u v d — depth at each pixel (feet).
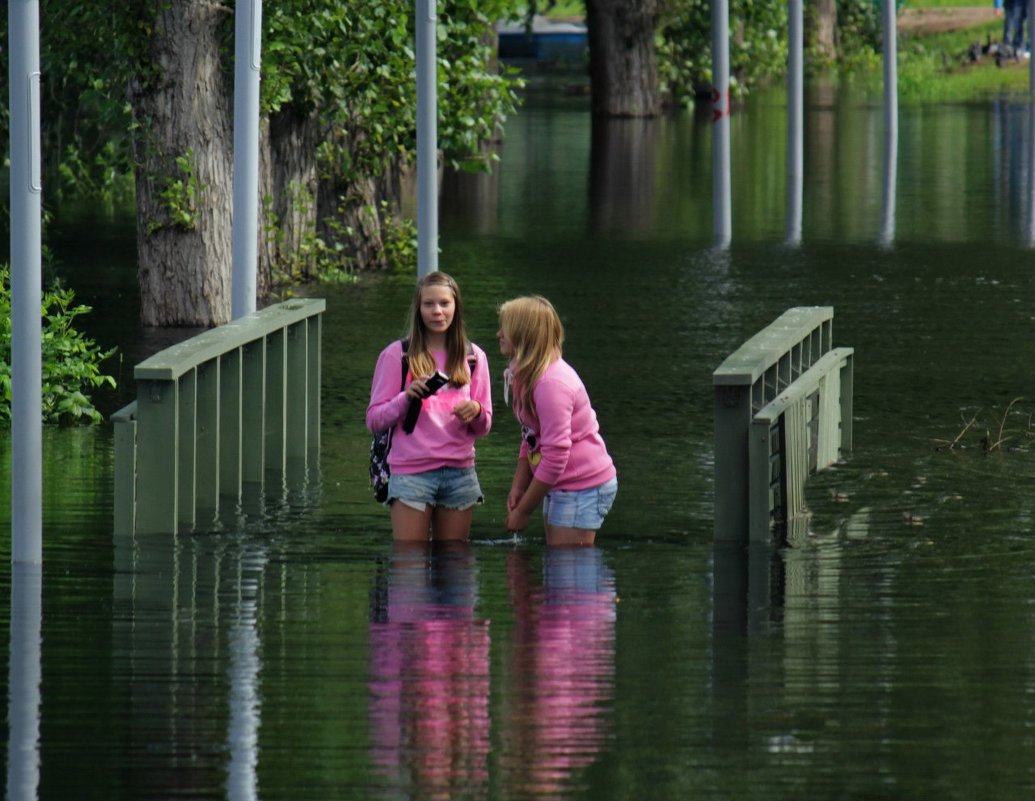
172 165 159.33
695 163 314.14
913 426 116.67
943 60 557.74
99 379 122.72
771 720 62.13
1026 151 320.50
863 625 73.77
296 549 86.94
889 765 57.98
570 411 84.48
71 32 160.76
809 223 229.04
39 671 67.72
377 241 198.49
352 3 174.60
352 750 59.31
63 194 258.98
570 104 455.63
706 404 123.95
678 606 76.74
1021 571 82.69
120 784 56.70
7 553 86.28
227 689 65.57
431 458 87.10
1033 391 127.75
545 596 78.38
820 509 95.04
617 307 166.71
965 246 205.36
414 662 68.69
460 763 58.18
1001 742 60.03
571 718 62.34
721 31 221.87
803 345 107.14
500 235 222.07
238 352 98.27
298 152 185.26
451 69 187.42
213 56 160.45
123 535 89.51
